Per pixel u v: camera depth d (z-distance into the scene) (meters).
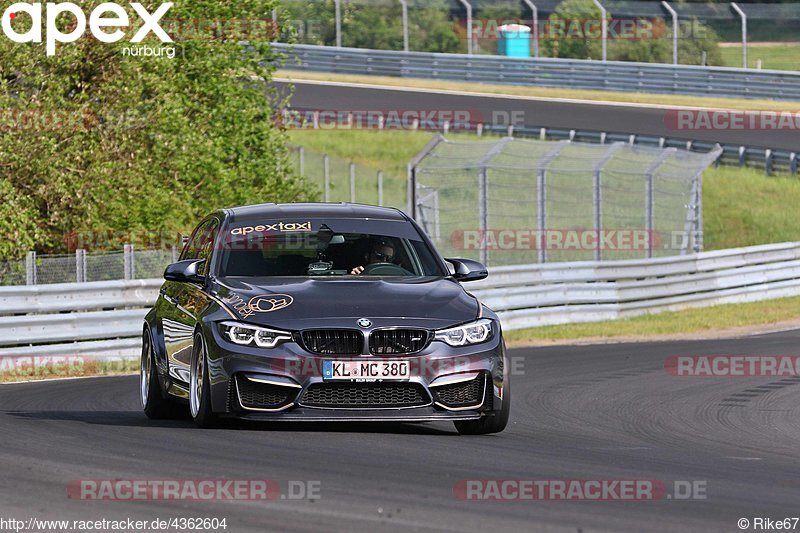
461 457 26.98
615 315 81.12
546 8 176.25
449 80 171.25
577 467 26.31
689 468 27.00
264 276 32.44
